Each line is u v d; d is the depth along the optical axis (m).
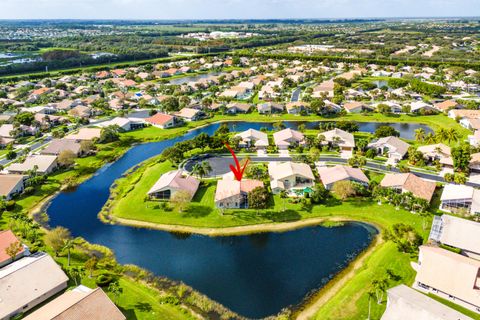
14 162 128.38
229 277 73.62
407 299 59.25
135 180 114.81
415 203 92.69
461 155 113.44
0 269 71.56
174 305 65.94
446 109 182.00
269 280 72.62
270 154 131.88
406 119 176.38
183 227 89.94
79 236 87.69
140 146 148.25
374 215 92.56
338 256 79.31
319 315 63.16
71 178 114.75
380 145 130.50
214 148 134.38
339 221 91.12
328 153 131.62
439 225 82.81
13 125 156.75
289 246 82.81
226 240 85.25
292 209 95.69
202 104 195.75
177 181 102.31
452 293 62.88
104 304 59.81
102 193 109.25
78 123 171.75
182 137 158.25
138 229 90.00
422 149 126.81
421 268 66.94
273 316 63.72
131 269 76.06
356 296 65.88
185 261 78.50
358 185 100.81
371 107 188.38
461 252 75.88
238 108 190.38
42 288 65.69
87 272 73.50
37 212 98.56
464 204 91.94
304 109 187.62
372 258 77.19
